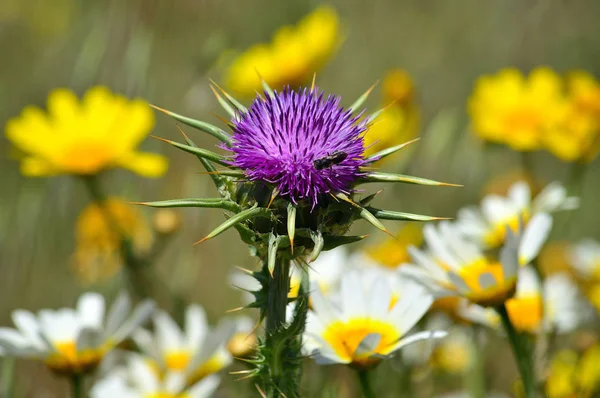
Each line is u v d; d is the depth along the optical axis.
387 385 7.00
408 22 13.98
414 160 10.11
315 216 4.14
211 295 9.43
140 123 7.60
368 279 5.50
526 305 6.18
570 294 6.45
